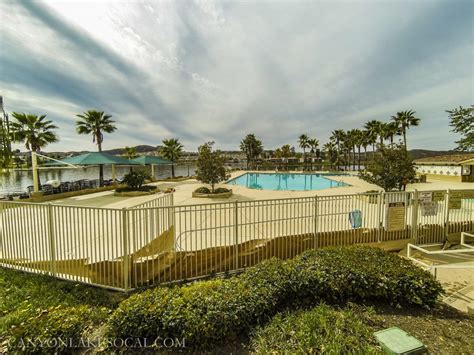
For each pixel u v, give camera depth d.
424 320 2.54
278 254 4.67
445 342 2.16
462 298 3.51
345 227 5.28
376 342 2.05
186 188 14.27
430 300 2.77
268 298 2.57
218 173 11.16
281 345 2.05
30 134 13.04
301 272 2.94
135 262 3.56
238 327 2.33
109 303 3.21
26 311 2.65
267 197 10.44
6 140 9.76
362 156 44.97
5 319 2.55
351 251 3.68
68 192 11.78
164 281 3.85
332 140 48.19
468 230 5.89
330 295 2.83
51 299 3.12
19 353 2.02
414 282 2.84
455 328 2.40
